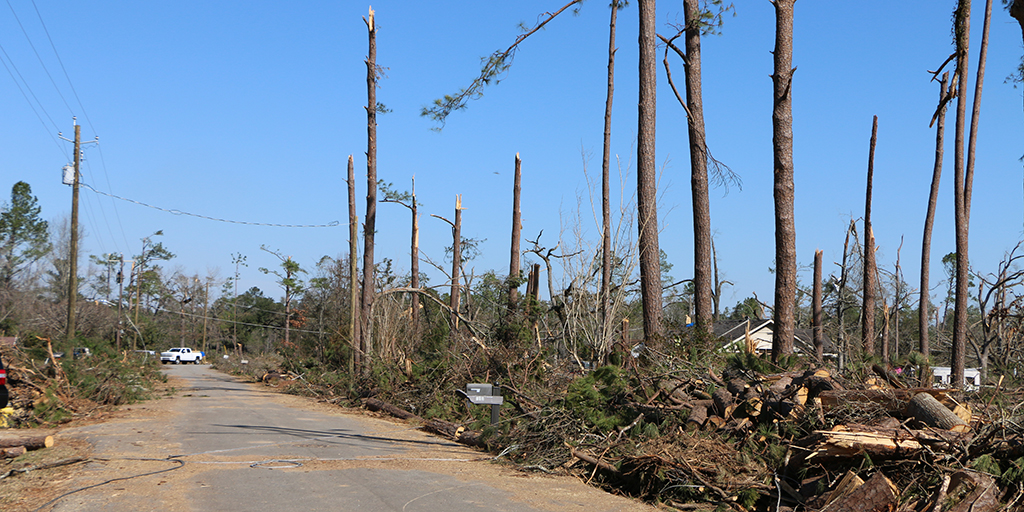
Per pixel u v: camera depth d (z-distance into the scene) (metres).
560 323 21.48
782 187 12.84
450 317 26.61
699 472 7.84
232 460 9.62
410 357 24.00
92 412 16.41
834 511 6.17
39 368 16.44
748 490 7.24
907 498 6.23
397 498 7.36
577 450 9.28
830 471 7.06
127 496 7.19
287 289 78.88
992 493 5.75
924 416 7.42
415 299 32.38
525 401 12.68
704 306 15.71
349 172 30.36
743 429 8.84
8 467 8.67
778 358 12.08
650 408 10.03
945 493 5.87
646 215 16.66
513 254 28.14
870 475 6.75
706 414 9.42
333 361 30.72
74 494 7.25
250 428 13.92
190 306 102.12
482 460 10.28
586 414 10.11
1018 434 6.50
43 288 64.50
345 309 37.75
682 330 16.30
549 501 7.47
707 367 11.30
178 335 104.19
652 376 10.90
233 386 33.94
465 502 7.25
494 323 23.64
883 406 7.99
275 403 22.38
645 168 16.73
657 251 16.67
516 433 10.79
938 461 6.52
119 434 12.42
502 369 16.64
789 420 8.30
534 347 18.19
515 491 7.93
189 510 6.65
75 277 31.19
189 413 17.38
